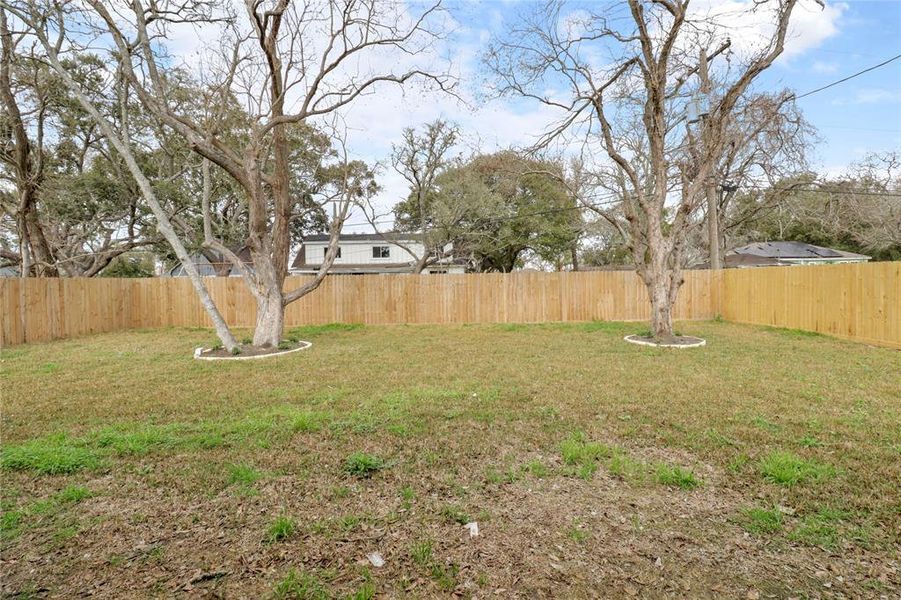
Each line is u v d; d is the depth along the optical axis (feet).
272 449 11.41
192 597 6.21
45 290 35.47
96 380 19.83
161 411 14.93
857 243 73.41
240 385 18.63
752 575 6.60
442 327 41.81
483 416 13.91
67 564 6.93
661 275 30.04
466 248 69.46
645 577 6.56
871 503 8.41
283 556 7.11
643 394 16.40
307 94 27.61
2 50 37.99
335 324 44.21
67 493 9.11
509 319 46.16
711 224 45.42
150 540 7.56
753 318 40.52
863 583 6.40
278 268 29.91
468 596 6.20
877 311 27.84
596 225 74.64
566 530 7.75
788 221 74.59
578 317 46.37
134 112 42.57
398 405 15.20
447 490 9.21
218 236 57.36
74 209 49.03
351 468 10.16
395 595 6.23
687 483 9.33
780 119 30.01
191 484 9.50
